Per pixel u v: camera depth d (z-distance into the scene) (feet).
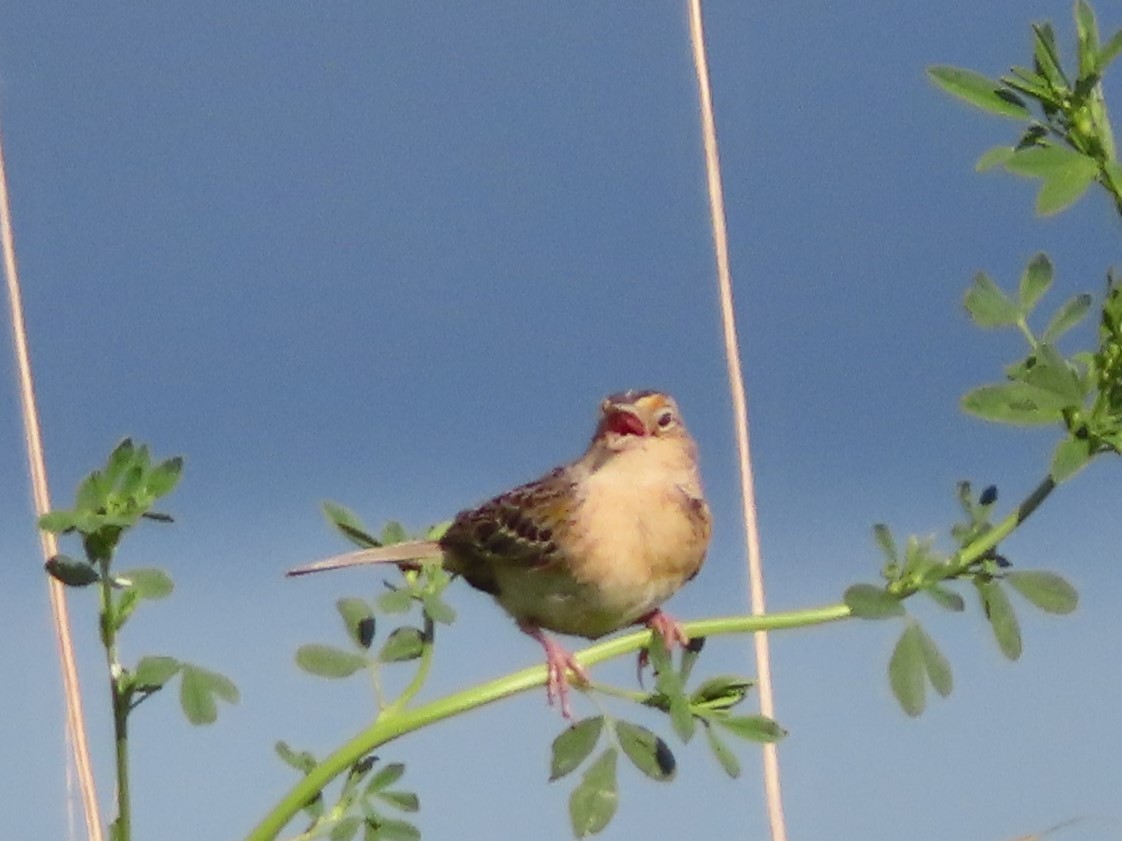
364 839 17.30
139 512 15.76
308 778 16.81
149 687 16.28
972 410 15.89
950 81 16.21
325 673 17.57
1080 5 16.15
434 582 18.66
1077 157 15.49
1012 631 16.37
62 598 21.97
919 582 16.55
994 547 16.67
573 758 16.08
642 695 16.90
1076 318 16.78
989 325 16.66
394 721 17.08
